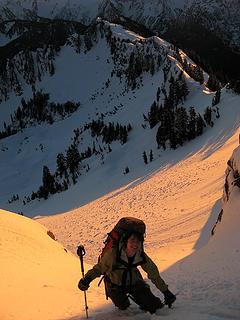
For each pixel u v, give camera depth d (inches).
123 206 2214.6
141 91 7829.7
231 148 2938.0
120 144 5669.3
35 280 346.9
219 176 1841.8
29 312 253.0
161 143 4608.8
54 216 2950.3
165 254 889.5
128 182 3799.2
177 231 1214.9
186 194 1870.1
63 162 5546.3
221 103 4768.7
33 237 598.2
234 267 389.1
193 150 3745.1
